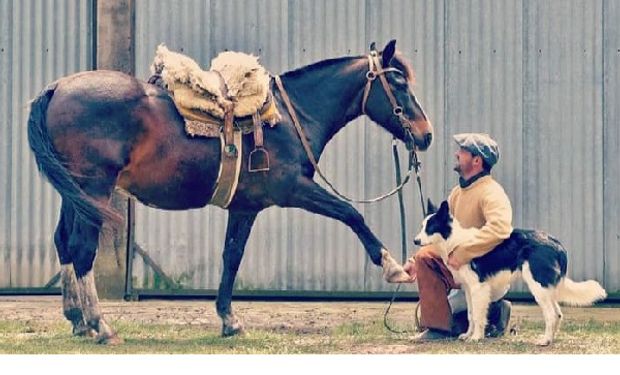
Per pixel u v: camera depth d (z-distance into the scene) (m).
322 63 7.81
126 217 10.54
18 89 10.71
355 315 9.58
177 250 10.63
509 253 7.46
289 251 10.68
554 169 10.68
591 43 10.68
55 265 10.72
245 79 7.29
